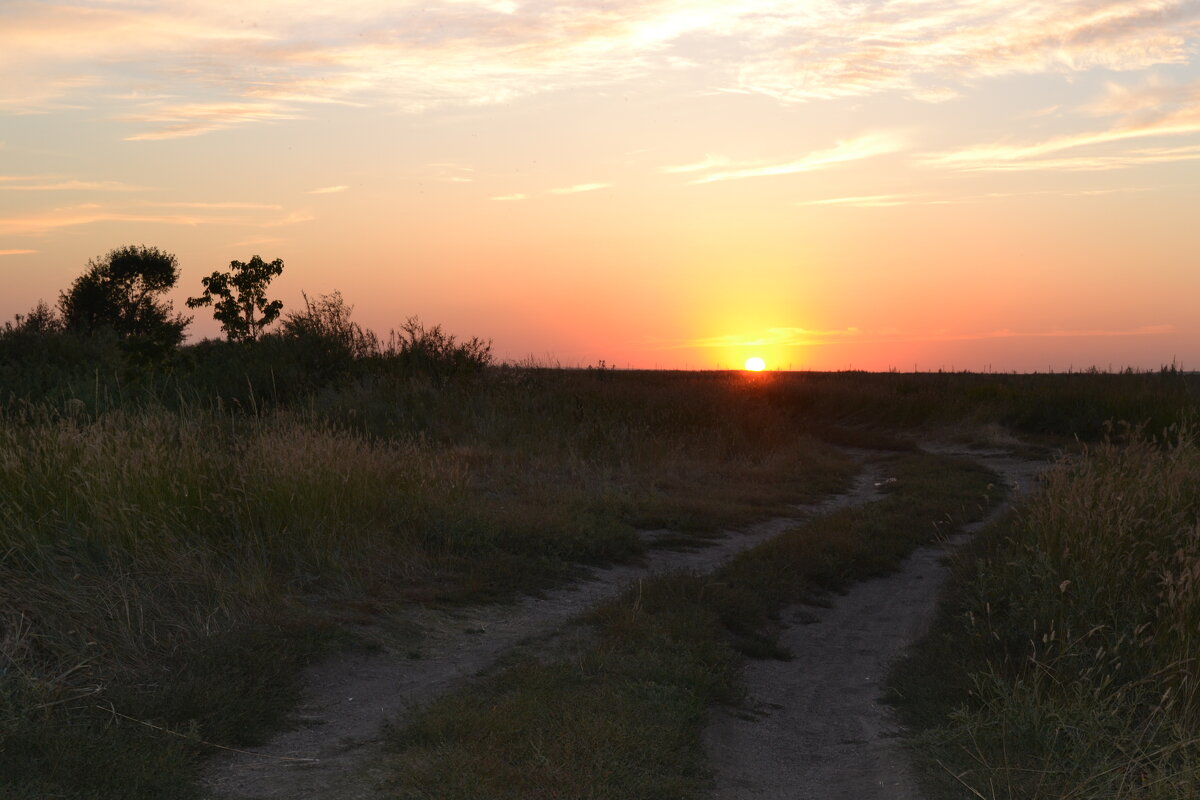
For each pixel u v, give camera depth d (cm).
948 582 1030
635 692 622
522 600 888
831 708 683
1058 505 862
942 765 519
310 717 587
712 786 511
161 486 810
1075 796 460
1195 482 926
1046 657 652
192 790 463
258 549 819
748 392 3406
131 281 4288
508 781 465
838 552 1124
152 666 614
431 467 1162
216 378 1838
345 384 1917
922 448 2658
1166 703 552
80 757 468
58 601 638
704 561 1116
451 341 2217
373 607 802
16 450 789
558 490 1388
